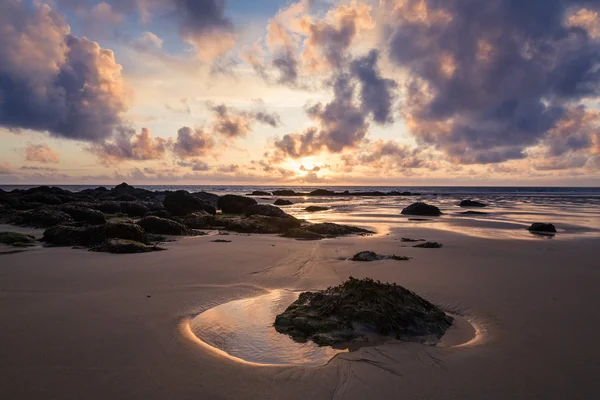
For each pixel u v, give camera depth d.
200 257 11.98
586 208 43.31
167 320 6.39
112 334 5.70
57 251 12.77
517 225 24.20
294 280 9.38
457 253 13.23
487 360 5.06
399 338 5.82
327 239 17.27
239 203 33.03
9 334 5.60
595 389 4.34
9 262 10.84
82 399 3.96
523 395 4.22
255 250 13.52
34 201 32.28
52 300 7.30
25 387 4.16
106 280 8.94
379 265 11.12
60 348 5.15
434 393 4.24
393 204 51.56
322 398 4.11
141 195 53.56
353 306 6.25
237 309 7.20
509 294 8.20
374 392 4.25
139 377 4.45
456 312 7.16
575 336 5.91
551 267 10.95
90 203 29.34
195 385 4.31
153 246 13.59
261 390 4.25
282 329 6.16
